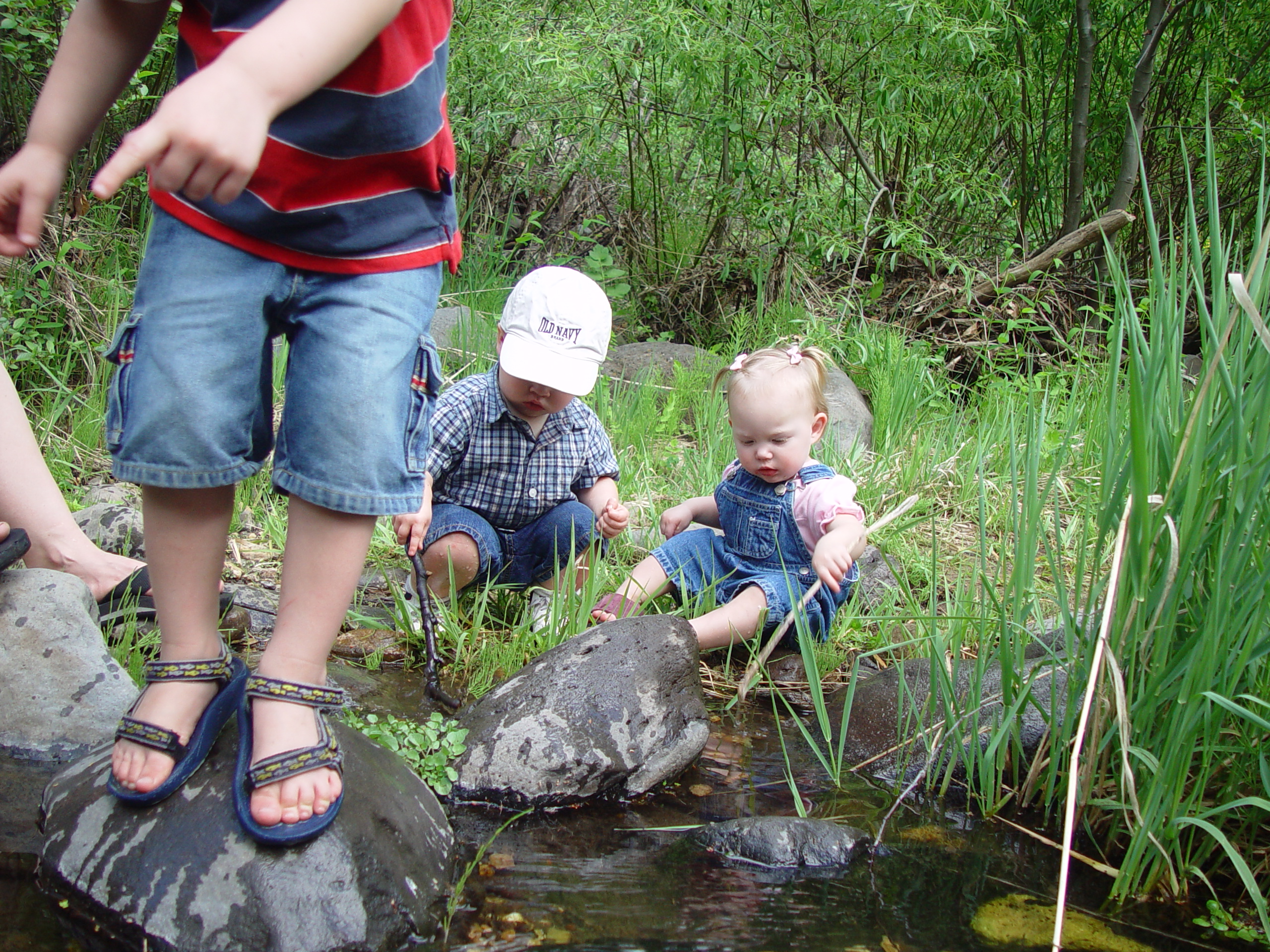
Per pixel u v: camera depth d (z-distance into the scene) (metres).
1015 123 7.64
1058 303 7.07
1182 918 1.89
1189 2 7.06
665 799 2.24
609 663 2.38
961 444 5.07
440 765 2.16
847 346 6.32
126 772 1.71
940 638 2.69
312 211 1.62
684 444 4.99
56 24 4.70
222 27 1.59
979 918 1.82
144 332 1.62
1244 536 1.89
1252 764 2.01
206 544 1.73
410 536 2.82
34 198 1.58
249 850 1.65
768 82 7.02
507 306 3.23
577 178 8.02
